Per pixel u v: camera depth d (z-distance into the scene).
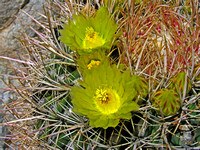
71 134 0.17
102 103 0.15
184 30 0.18
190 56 0.17
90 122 0.14
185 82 0.15
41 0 0.24
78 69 0.17
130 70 0.16
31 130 0.19
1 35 0.24
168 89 0.15
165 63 0.16
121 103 0.15
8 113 0.22
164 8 0.20
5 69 0.25
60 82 0.19
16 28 0.24
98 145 0.15
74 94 0.15
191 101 0.15
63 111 0.18
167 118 0.15
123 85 0.15
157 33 0.19
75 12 0.22
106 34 0.18
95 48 0.17
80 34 0.19
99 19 0.18
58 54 0.19
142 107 0.15
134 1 0.20
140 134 0.15
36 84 0.20
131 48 0.18
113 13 0.20
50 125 0.17
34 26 0.25
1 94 0.24
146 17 0.19
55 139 0.17
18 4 0.23
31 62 0.22
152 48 0.18
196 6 0.20
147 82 0.16
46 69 0.21
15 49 0.25
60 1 0.24
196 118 0.15
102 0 0.21
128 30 0.20
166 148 0.14
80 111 0.14
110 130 0.16
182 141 0.15
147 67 0.16
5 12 0.23
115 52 0.19
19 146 0.19
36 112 0.19
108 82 0.16
